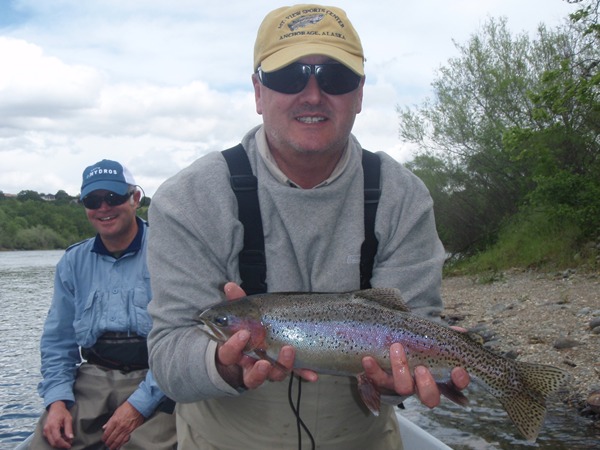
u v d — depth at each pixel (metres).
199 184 2.54
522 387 2.50
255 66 2.66
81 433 3.99
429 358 2.43
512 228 19.44
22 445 4.13
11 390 8.35
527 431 2.46
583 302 10.63
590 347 7.79
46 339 4.22
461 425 6.07
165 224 2.51
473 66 21.06
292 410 2.57
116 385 4.06
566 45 18.72
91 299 4.11
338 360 2.43
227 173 2.57
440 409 6.63
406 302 2.59
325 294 2.48
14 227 79.06
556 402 6.32
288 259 2.56
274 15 2.61
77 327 4.12
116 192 4.06
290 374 2.53
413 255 2.64
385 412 2.78
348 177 2.58
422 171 24.30
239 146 2.68
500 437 5.65
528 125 19.36
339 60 2.44
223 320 2.39
